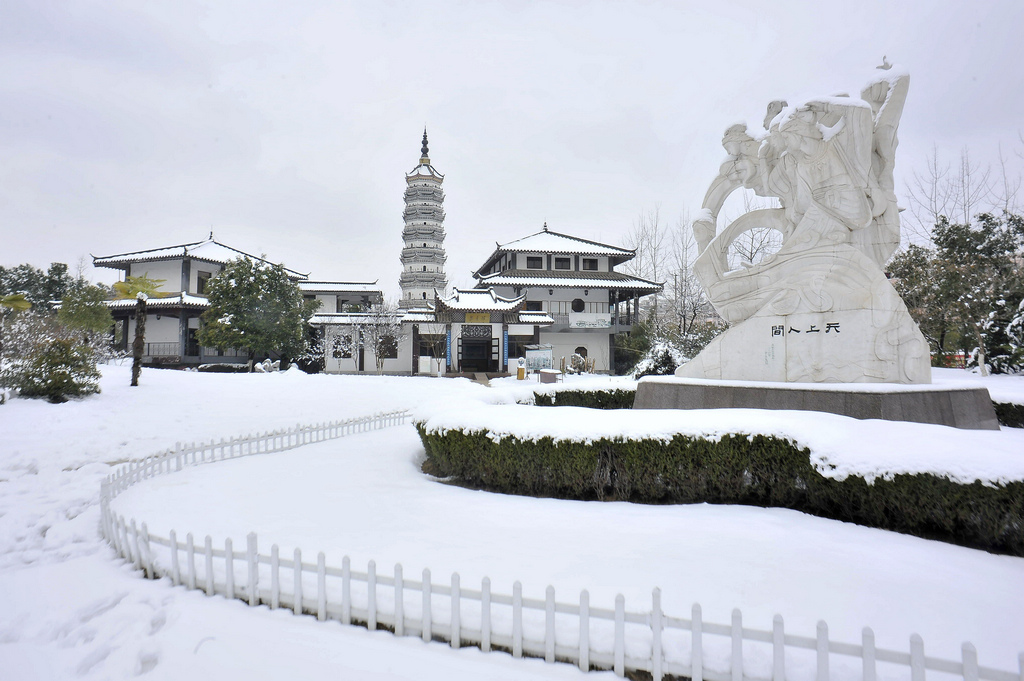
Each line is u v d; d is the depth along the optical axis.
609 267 51.50
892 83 8.58
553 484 6.98
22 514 7.29
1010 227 27.52
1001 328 22.45
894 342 8.12
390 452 10.68
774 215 9.64
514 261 50.47
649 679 3.11
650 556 4.59
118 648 3.62
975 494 4.79
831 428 5.91
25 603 4.38
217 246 49.38
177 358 41.34
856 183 8.36
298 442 11.80
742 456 6.21
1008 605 3.71
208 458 10.31
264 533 5.34
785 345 8.94
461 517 5.91
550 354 42.31
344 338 42.66
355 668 3.25
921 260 26.22
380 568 4.29
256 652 3.46
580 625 3.19
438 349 44.00
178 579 4.45
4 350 17.48
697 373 10.10
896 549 4.75
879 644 3.20
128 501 6.86
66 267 57.19
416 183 63.84
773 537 5.08
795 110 8.52
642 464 6.55
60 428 12.44
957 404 7.66
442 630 3.55
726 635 2.95
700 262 10.16
